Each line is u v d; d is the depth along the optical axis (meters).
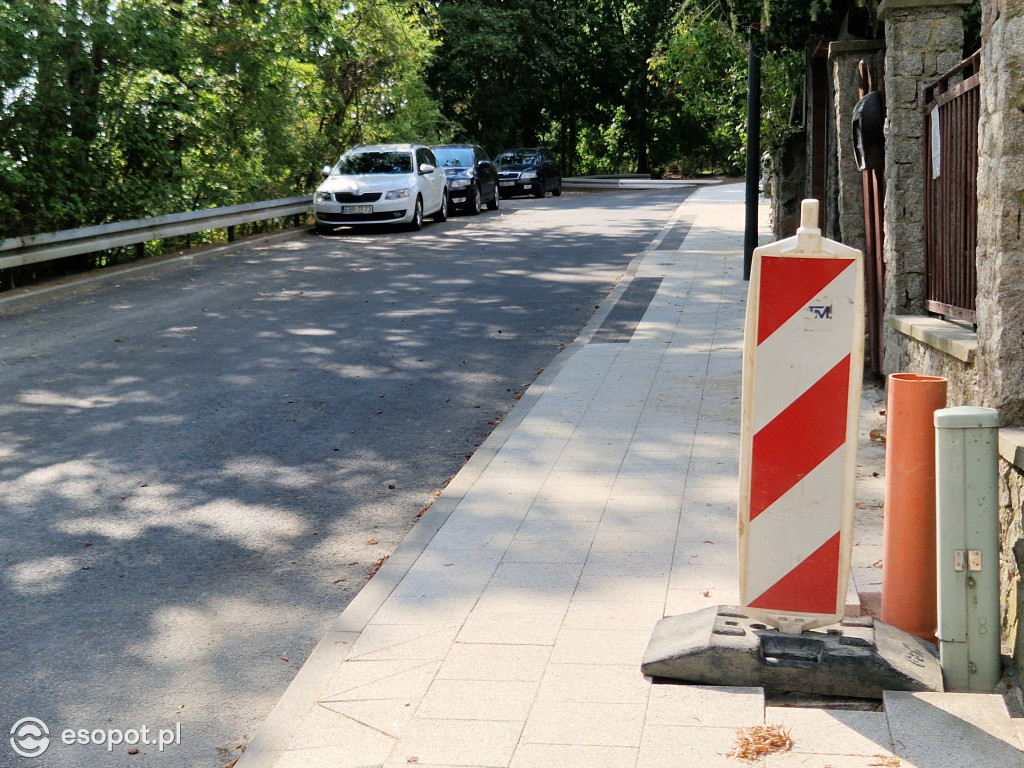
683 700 3.92
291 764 3.61
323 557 5.73
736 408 8.37
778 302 4.04
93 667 4.52
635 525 5.85
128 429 8.20
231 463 7.36
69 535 6.04
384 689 4.09
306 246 21.00
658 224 25.02
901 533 4.40
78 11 16.47
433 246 20.69
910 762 3.44
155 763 3.81
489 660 4.30
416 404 8.97
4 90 15.80
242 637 4.80
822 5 10.19
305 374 10.06
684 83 21.91
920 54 7.67
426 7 36.19
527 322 12.71
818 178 12.80
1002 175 4.57
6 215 16.08
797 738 3.62
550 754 3.56
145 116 18.03
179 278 16.61
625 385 9.27
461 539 5.72
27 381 9.77
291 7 24.11
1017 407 4.64
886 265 8.01
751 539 4.18
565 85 52.78
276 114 22.84
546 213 29.11
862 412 8.10
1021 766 3.40
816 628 4.20
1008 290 4.61
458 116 46.59
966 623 4.02
